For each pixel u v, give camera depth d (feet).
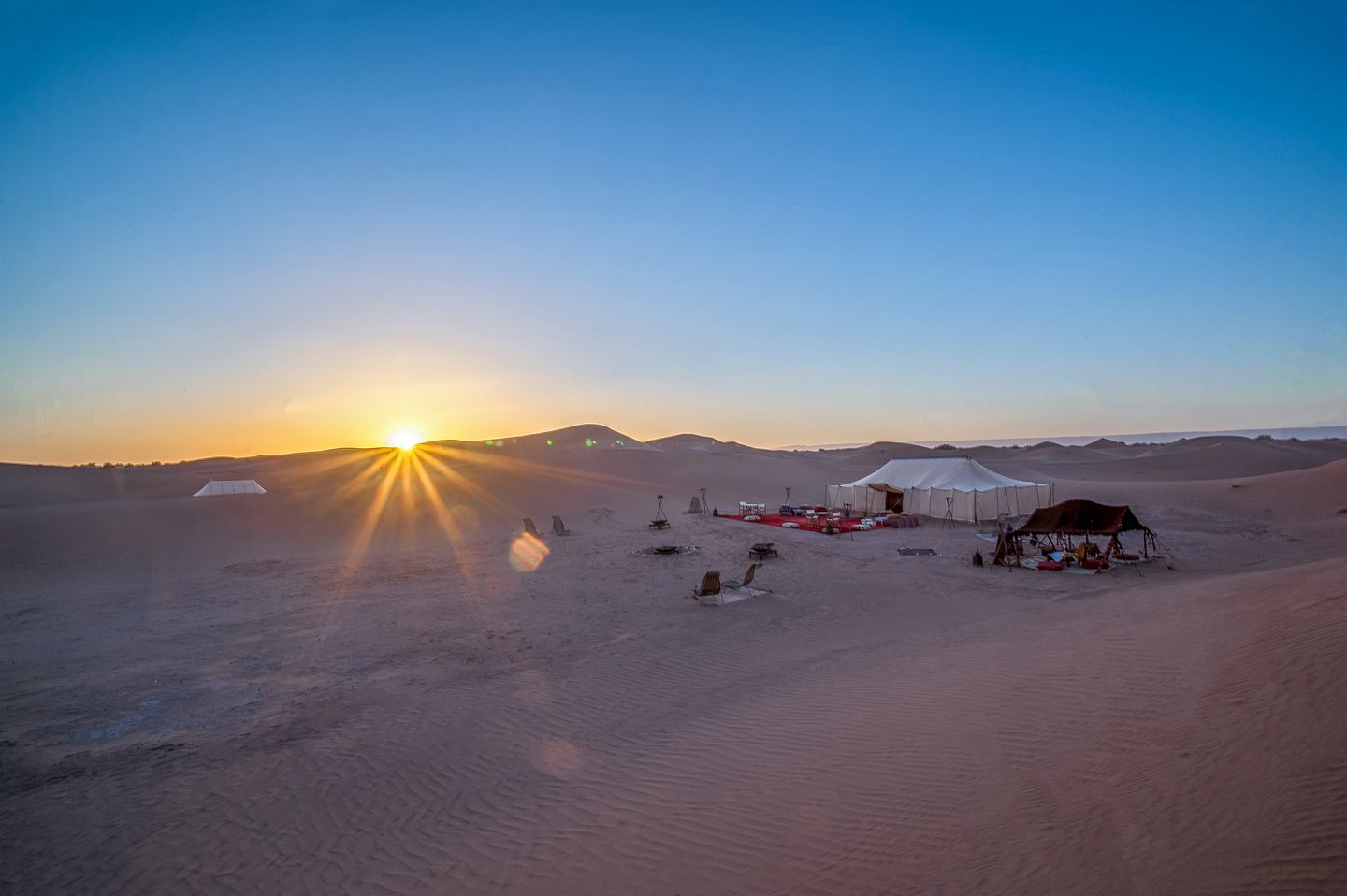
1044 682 30.86
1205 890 15.23
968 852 18.42
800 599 61.21
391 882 21.26
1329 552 79.51
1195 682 26.96
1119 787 20.35
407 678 43.06
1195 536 94.84
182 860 23.31
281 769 30.40
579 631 53.01
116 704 40.01
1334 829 16.14
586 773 28.14
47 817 26.76
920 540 95.04
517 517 133.28
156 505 143.33
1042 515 79.25
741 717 32.81
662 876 19.84
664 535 107.04
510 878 20.79
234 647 51.85
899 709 30.60
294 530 119.24
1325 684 23.43
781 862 19.63
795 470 225.76
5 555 97.96
